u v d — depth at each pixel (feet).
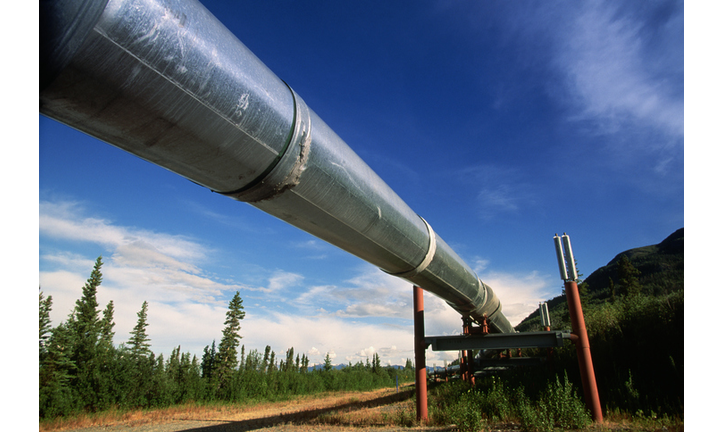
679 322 36.32
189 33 9.40
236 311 149.18
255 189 13.84
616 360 38.19
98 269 112.98
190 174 12.78
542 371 46.14
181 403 103.76
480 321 47.16
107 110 9.18
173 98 9.51
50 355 78.69
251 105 11.33
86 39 7.73
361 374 205.67
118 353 94.17
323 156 14.87
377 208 19.10
